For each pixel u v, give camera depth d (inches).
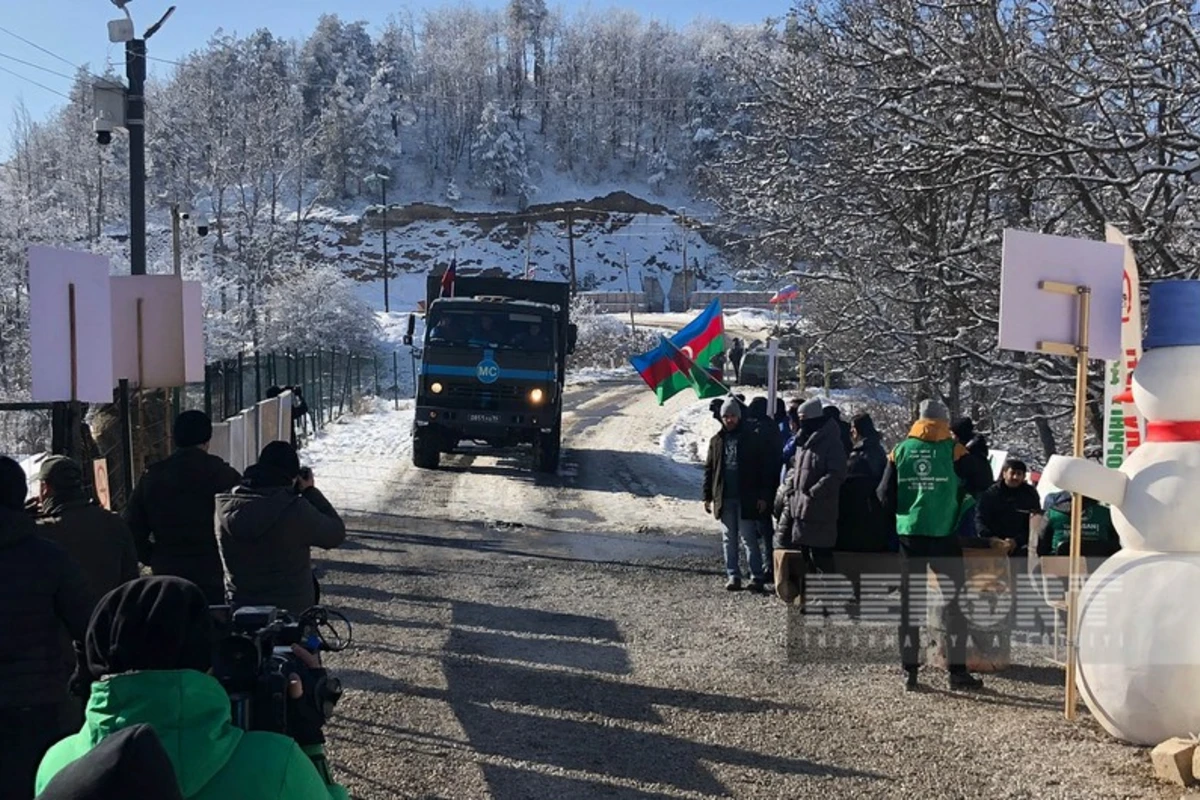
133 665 95.4
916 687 282.7
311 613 157.9
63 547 174.1
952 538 288.0
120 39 572.7
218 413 684.1
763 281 871.1
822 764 227.6
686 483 776.3
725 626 353.4
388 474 767.7
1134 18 399.9
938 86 426.6
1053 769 221.9
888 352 649.6
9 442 740.0
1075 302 259.3
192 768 94.1
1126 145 401.1
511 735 244.2
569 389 1753.2
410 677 288.7
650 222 4256.9
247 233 2464.3
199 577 236.8
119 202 2842.0
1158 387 233.9
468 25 5452.8
